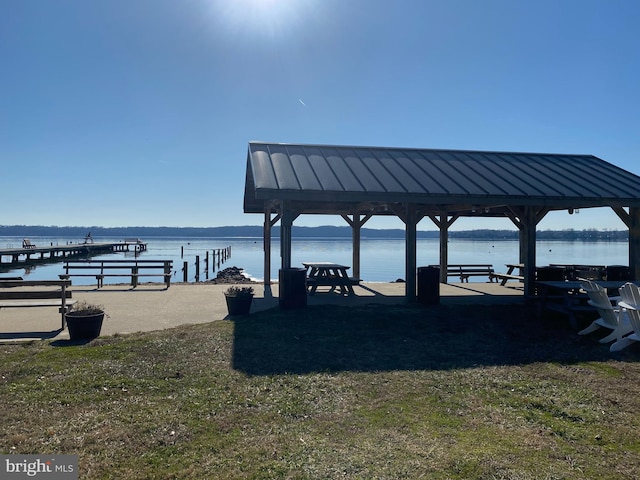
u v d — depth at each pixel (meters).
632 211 9.67
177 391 4.23
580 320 7.51
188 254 41.22
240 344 5.87
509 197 8.88
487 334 6.57
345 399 4.09
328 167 9.45
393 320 7.40
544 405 3.95
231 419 3.63
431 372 4.86
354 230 13.87
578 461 2.98
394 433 3.40
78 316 6.12
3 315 7.95
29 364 4.98
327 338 6.22
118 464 2.93
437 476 2.79
